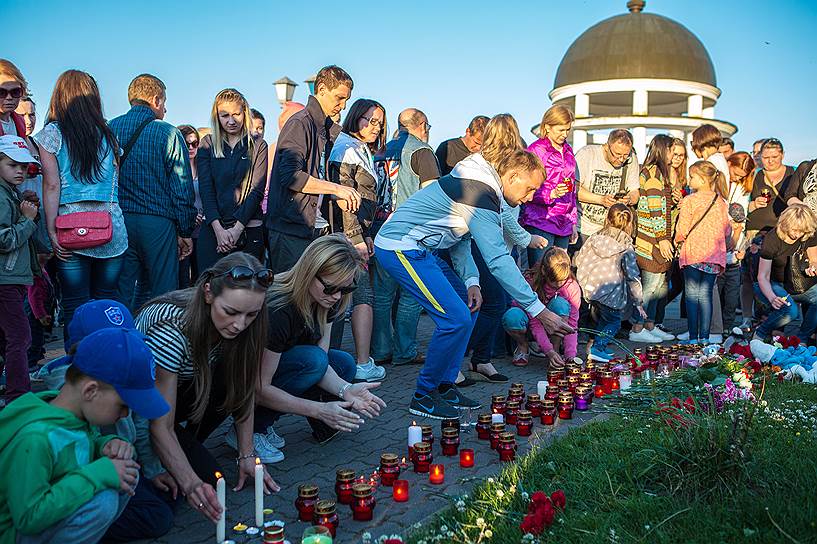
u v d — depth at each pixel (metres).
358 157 6.61
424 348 8.42
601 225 9.08
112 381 2.86
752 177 9.84
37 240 6.64
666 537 3.11
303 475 4.31
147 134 6.03
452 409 5.45
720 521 3.26
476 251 6.50
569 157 8.02
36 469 2.73
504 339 8.04
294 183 6.12
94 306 3.31
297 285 4.20
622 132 8.81
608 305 7.72
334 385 4.67
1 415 2.84
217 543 3.38
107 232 5.44
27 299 7.03
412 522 3.57
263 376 4.18
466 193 5.14
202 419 4.16
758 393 5.52
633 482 3.79
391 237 5.29
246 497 3.94
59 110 5.45
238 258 3.48
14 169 4.97
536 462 4.16
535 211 7.98
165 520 3.44
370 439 5.00
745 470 3.62
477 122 8.05
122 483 2.96
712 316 9.28
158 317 3.57
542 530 3.20
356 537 3.45
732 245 8.73
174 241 6.21
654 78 23.25
